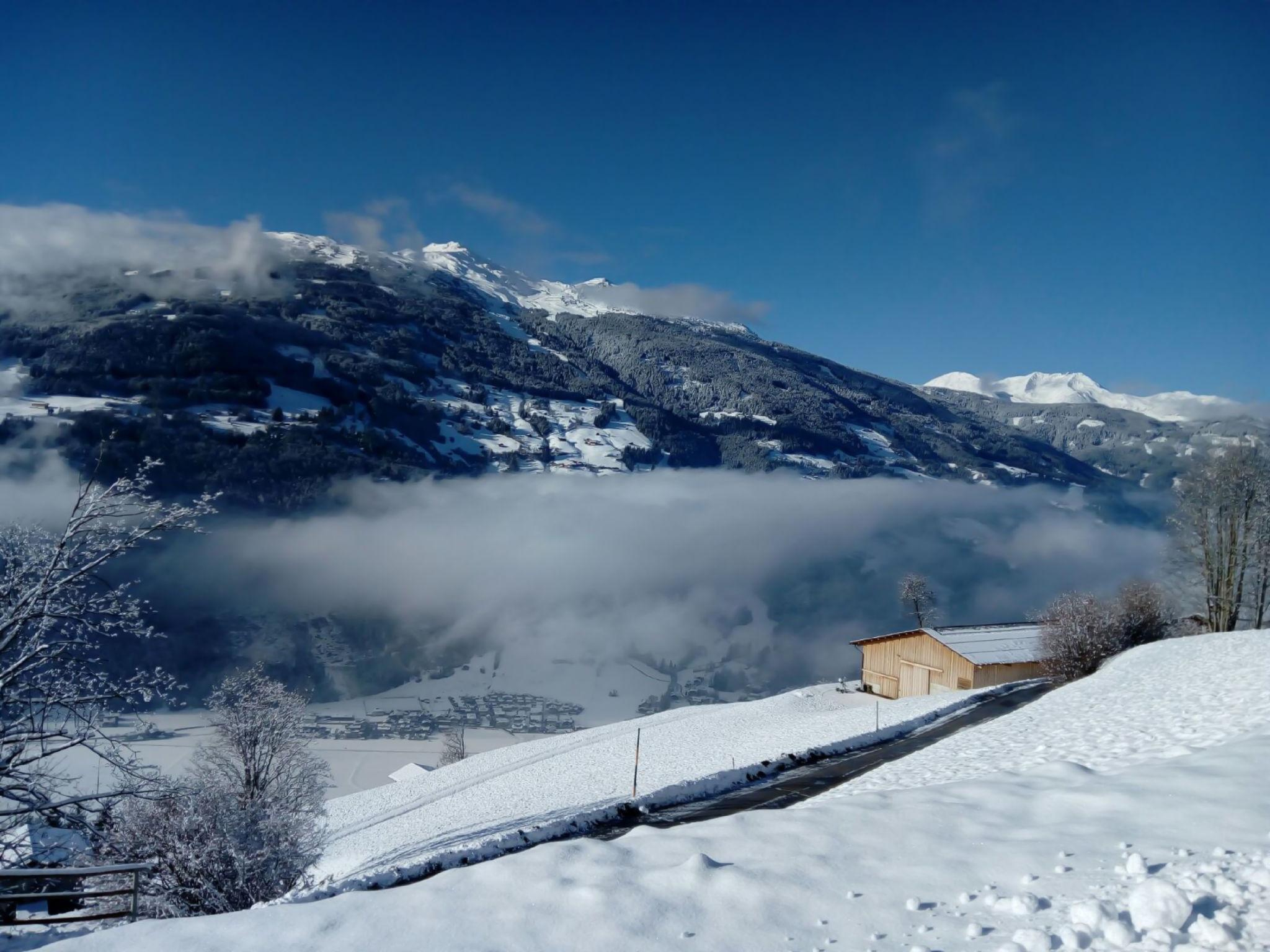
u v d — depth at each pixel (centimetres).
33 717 1131
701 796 1481
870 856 613
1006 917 493
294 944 500
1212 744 1012
